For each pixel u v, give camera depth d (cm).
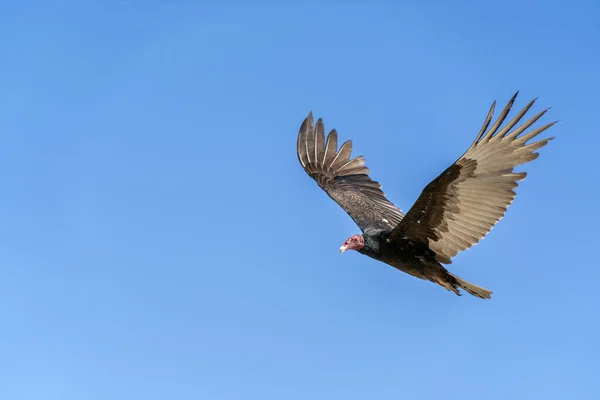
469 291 1210
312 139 1552
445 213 1162
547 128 1077
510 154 1094
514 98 1062
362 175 1502
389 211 1429
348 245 1270
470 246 1177
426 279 1263
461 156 1091
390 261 1264
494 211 1133
